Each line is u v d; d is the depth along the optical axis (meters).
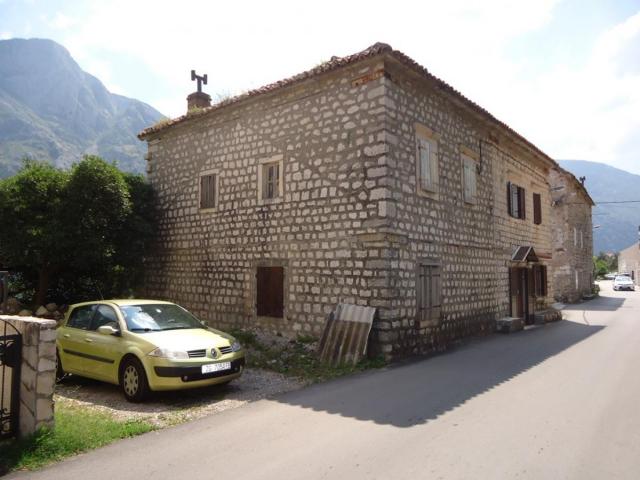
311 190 10.01
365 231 9.05
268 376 7.82
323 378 7.56
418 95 10.07
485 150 12.96
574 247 27.34
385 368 8.16
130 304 7.38
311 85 10.16
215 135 12.16
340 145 9.58
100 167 11.85
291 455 4.23
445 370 7.89
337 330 9.00
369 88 9.23
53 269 12.55
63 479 3.82
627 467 3.90
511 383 6.91
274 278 10.57
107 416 5.64
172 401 6.40
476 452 4.21
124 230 12.82
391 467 3.91
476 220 12.26
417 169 9.87
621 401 5.90
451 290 10.91
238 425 5.18
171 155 13.32
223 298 11.61
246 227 11.23
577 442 4.46
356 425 5.05
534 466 3.91
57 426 4.85
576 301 26.73
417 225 9.75
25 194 11.31
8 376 4.68
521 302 14.79
